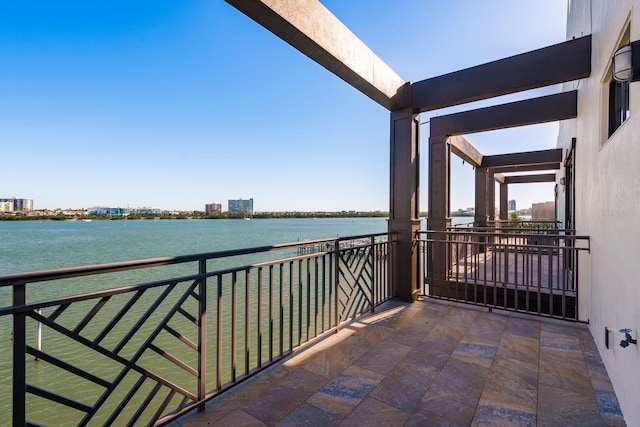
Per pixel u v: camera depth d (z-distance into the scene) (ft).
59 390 17.03
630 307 5.11
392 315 10.49
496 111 16.57
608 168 7.06
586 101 10.93
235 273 5.98
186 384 16.76
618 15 6.40
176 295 32.91
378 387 6.10
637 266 4.80
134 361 4.48
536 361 7.22
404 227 12.28
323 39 7.80
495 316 10.41
